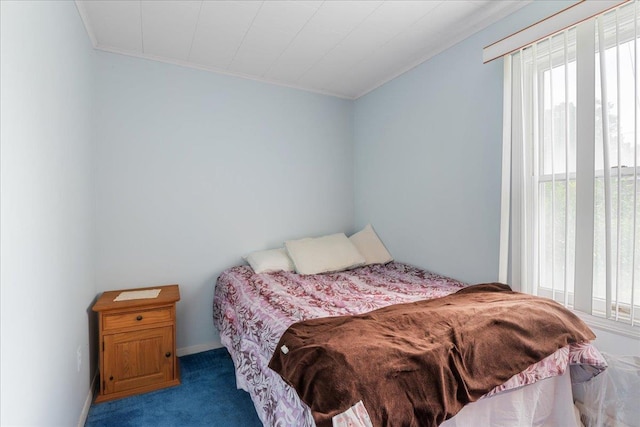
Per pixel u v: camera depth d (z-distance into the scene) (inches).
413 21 80.2
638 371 54.4
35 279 41.9
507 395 51.0
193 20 79.1
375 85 120.1
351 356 39.9
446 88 91.3
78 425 65.4
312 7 74.5
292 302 71.2
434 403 39.5
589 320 60.6
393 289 83.0
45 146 46.8
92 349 82.6
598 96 58.1
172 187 101.3
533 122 68.6
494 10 75.5
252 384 62.7
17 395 35.9
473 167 83.5
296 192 122.3
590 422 58.6
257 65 103.8
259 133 115.0
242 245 112.6
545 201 68.1
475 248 83.4
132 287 95.9
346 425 34.1
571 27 60.9
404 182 107.5
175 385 84.1
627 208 55.6
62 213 55.8
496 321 51.7
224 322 91.4
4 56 33.6
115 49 92.4
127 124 94.8
